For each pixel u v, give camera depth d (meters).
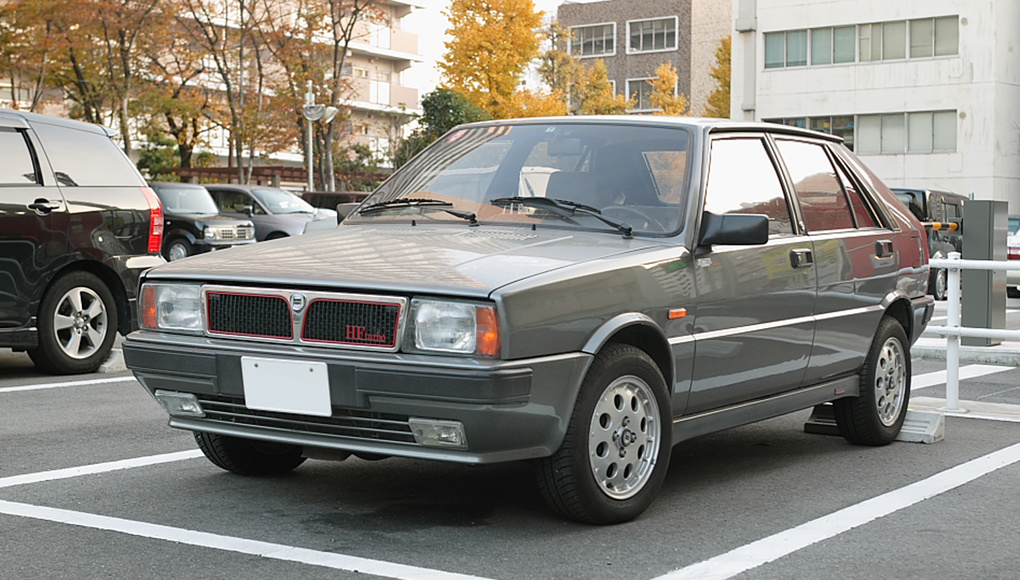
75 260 8.20
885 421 5.89
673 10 75.12
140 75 37.41
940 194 22.73
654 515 4.29
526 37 51.44
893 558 3.73
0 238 7.71
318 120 39.66
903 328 6.12
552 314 3.79
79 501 4.43
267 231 22.48
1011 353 9.70
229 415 4.15
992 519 4.29
